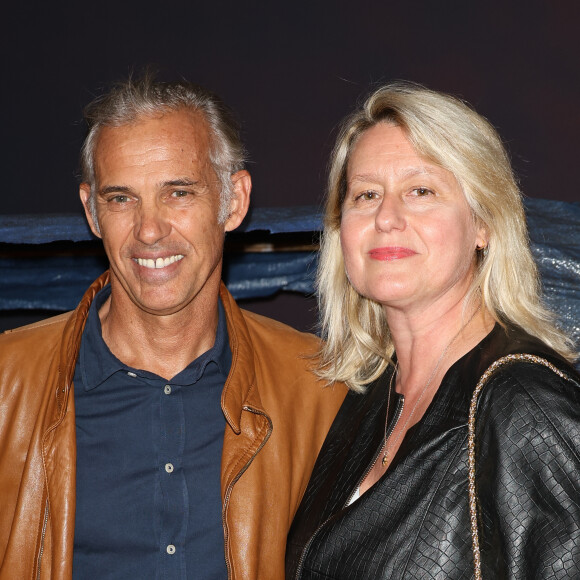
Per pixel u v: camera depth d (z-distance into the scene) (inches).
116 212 75.0
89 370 78.8
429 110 70.8
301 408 84.7
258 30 247.1
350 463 75.9
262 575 78.1
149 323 77.4
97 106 76.4
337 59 242.5
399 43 238.2
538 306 73.4
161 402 78.1
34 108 259.6
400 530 65.3
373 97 74.0
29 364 79.0
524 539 61.2
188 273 75.5
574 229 104.8
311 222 109.3
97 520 75.4
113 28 255.6
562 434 61.1
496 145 72.7
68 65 257.9
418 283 71.5
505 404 63.5
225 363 81.4
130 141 73.6
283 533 79.6
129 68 255.1
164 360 79.1
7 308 128.6
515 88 229.3
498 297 72.6
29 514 74.9
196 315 78.5
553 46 226.7
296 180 245.6
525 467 61.7
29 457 75.7
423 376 75.0
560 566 59.7
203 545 76.2
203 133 76.0
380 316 83.3
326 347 85.5
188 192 74.8
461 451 65.3
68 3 257.0
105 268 129.0
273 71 246.4
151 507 75.6
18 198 261.4
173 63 252.5
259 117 247.1
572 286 98.3
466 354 70.6
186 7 251.0
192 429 78.4
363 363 83.7
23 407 77.9
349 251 74.8
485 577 62.1
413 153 71.2
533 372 64.1
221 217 78.3
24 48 259.1
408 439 69.0
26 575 74.4
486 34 231.3
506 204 71.9
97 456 76.8
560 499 60.4
